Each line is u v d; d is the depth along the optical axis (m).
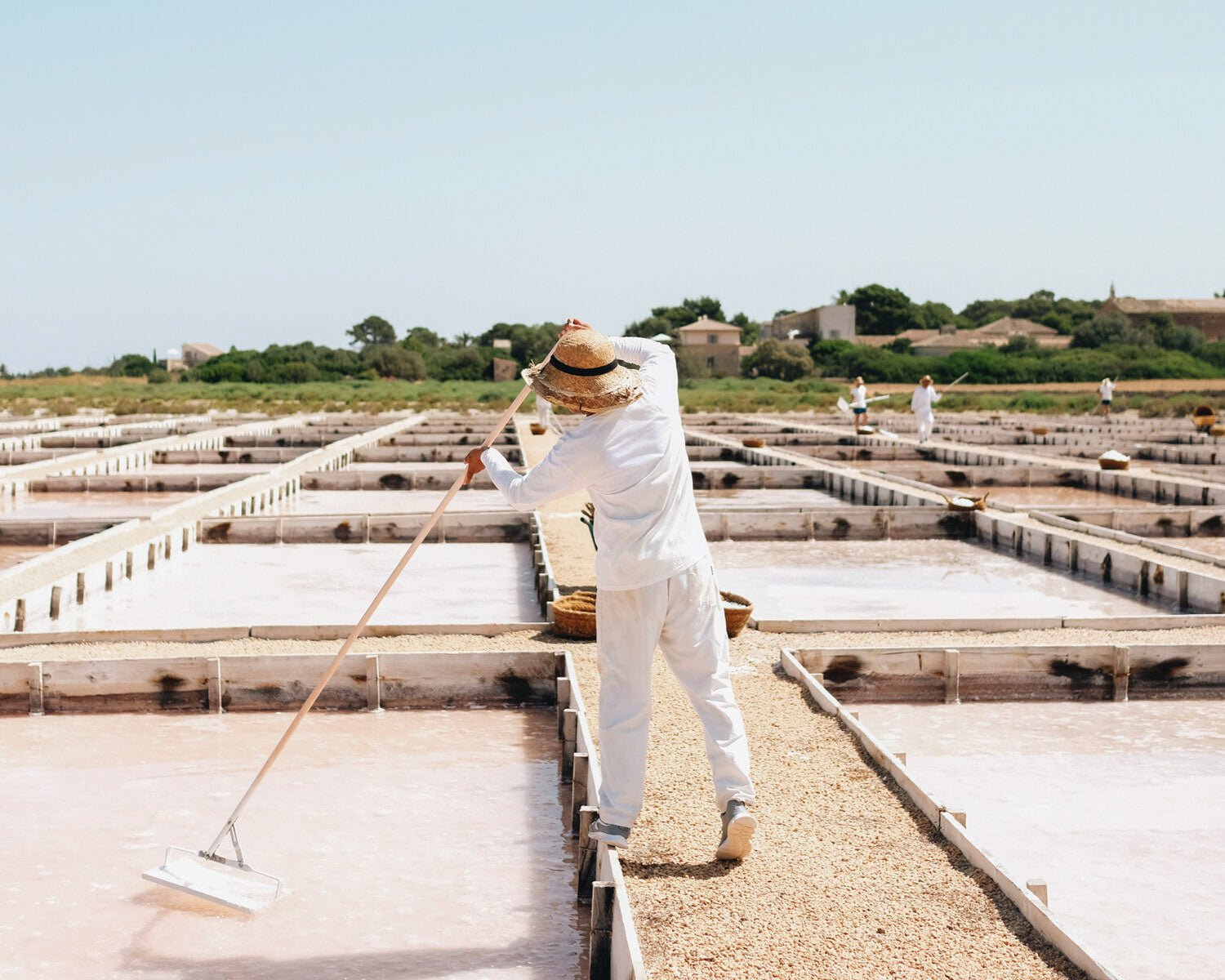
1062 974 2.82
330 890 3.63
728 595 6.99
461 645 6.30
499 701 5.72
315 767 4.77
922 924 3.08
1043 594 8.48
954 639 6.40
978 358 59.59
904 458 19.66
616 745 3.37
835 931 3.03
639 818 3.82
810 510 11.32
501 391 50.00
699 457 20.97
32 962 3.18
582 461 3.28
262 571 9.48
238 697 5.62
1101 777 4.62
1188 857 3.85
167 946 3.28
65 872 3.76
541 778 4.66
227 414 33.97
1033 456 19.17
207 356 95.62
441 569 9.57
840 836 3.68
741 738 3.46
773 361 65.38
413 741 5.12
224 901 3.44
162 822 4.16
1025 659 5.80
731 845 3.42
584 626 6.40
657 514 3.33
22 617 7.19
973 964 2.87
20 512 12.98
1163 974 3.08
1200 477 14.70
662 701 5.20
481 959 3.21
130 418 30.47
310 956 3.21
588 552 9.80
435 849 3.95
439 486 15.73
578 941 3.32
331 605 8.11
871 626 6.62
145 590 8.62
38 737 5.17
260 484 13.96
